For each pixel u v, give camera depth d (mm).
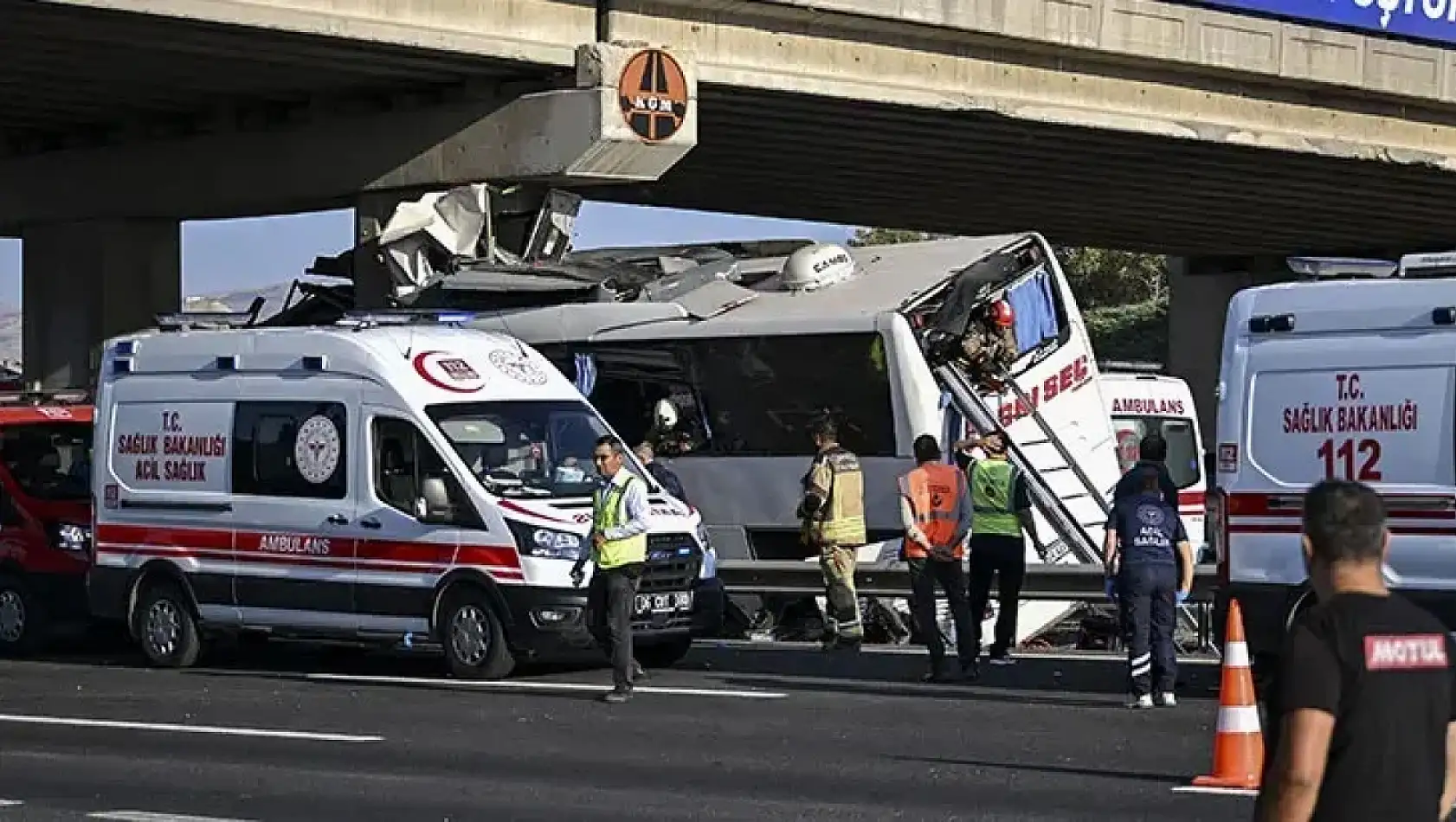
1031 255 27062
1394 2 41531
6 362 53156
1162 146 41406
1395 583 17094
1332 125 42844
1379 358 17250
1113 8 37781
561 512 20141
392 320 22312
